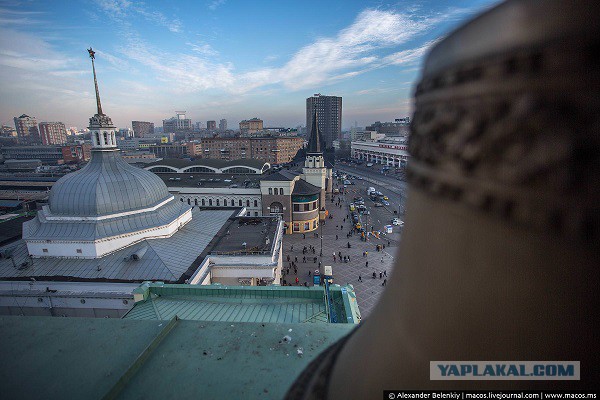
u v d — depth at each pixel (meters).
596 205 1.42
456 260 2.11
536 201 1.58
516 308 1.85
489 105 1.76
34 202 71.94
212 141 153.12
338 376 3.25
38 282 24.69
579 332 1.72
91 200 29.61
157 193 34.88
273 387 6.50
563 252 1.62
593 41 1.40
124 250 29.31
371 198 96.88
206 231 36.19
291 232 66.00
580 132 1.44
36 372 6.63
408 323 2.56
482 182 1.83
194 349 7.62
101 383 6.36
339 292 16.88
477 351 2.06
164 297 17.23
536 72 1.55
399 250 2.99
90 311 24.64
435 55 2.36
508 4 1.76
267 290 17.00
